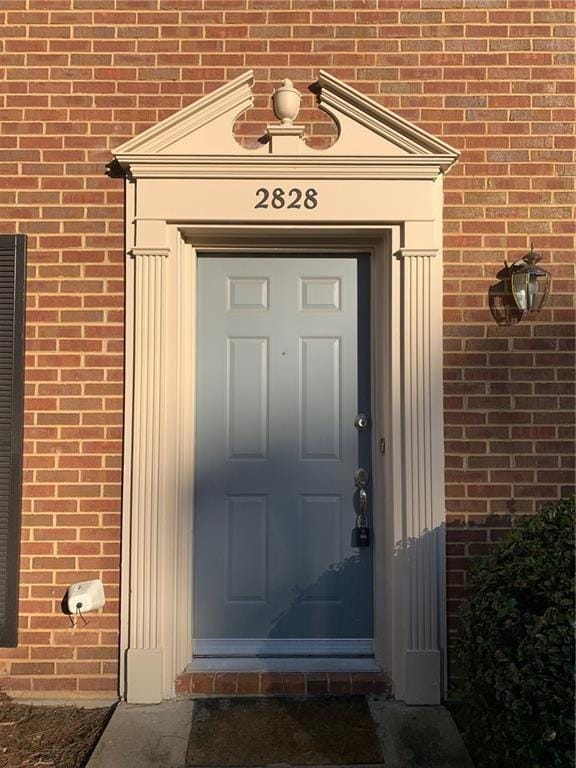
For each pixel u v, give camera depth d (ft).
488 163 11.47
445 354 11.32
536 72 11.57
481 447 11.23
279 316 11.98
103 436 11.16
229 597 11.78
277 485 11.86
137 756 9.26
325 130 11.40
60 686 10.93
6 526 11.06
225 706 10.55
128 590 10.93
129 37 11.51
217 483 11.83
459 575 11.07
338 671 11.16
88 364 11.22
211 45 11.51
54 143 11.42
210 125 11.22
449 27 11.59
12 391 11.16
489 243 11.41
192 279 11.81
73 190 11.37
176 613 11.08
